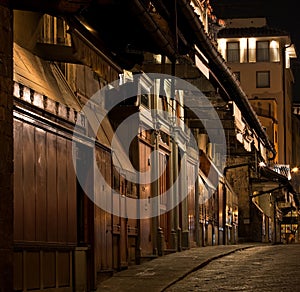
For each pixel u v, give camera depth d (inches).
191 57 821.2
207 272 764.0
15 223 478.0
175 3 685.9
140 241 840.3
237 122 1249.4
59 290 552.1
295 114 3371.1
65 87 621.3
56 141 554.9
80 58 551.8
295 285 627.8
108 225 695.1
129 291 617.3
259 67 2642.7
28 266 497.0
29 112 498.6
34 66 560.4
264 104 2605.8
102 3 510.0
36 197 514.6
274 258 896.3
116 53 660.1
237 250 1071.0
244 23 2691.9
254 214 1807.3
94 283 625.9
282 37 2637.8
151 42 662.5
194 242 1179.9
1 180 438.0
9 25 454.9
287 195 2287.2
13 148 465.4
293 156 3233.3
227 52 2647.6
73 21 526.9
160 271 745.6
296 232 2630.4
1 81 440.8
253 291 601.9
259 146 1878.7
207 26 1444.4
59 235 555.8
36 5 466.6
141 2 565.3
